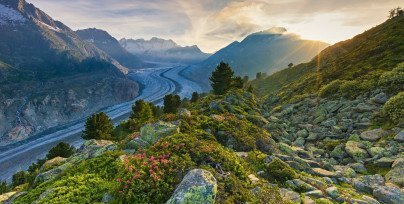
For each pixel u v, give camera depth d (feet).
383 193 53.78
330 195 51.44
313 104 159.84
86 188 48.16
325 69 257.14
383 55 196.54
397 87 126.52
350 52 281.74
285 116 159.94
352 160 82.07
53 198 45.44
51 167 74.64
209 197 33.55
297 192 51.34
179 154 47.37
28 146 599.57
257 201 40.22
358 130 103.65
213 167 45.93
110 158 59.88
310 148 97.30
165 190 38.83
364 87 145.38
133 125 183.42
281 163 59.00
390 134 90.94
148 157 48.26
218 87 219.20
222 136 77.30
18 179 177.37
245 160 62.80
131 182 40.57
